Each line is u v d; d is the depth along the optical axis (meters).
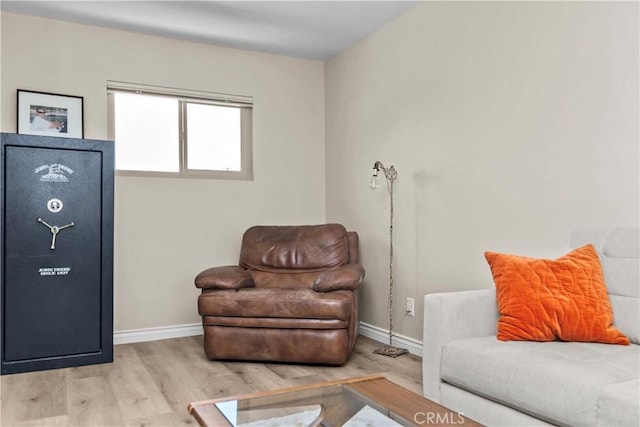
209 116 4.17
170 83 3.94
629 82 2.14
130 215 3.80
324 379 2.84
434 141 3.25
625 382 1.44
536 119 2.56
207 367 3.08
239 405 1.48
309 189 4.46
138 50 3.83
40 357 3.02
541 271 1.99
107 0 3.26
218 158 4.20
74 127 3.60
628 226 2.07
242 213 4.20
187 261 3.99
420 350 3.34
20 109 3.44
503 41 2.76
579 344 1.84
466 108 3.00
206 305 3.13
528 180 2.61
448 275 3.13
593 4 2.29
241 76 4.21
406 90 3.50
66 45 3.60
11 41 3.44
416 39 3.40
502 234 2.76
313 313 3.02
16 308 2.97
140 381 2.81
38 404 2.45
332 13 3.50
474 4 2.95
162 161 3.99
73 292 3.11
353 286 3.14
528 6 2.61
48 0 3.26
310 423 1.36
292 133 4.41
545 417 1.57
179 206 3.97
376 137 3.82
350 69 4.15
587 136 2.31
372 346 3.61
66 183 3.10
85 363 3.13
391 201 3.43
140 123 3.92
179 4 3.33
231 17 3.55
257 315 3.08
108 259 3.21
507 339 1.94
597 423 1.39
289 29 3.78
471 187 2.96
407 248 3.48
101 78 3.70
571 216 2.38
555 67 2.47
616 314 1.91
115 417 2.29
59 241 3.08
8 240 2.95
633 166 2.12
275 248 3.73
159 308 3.88
